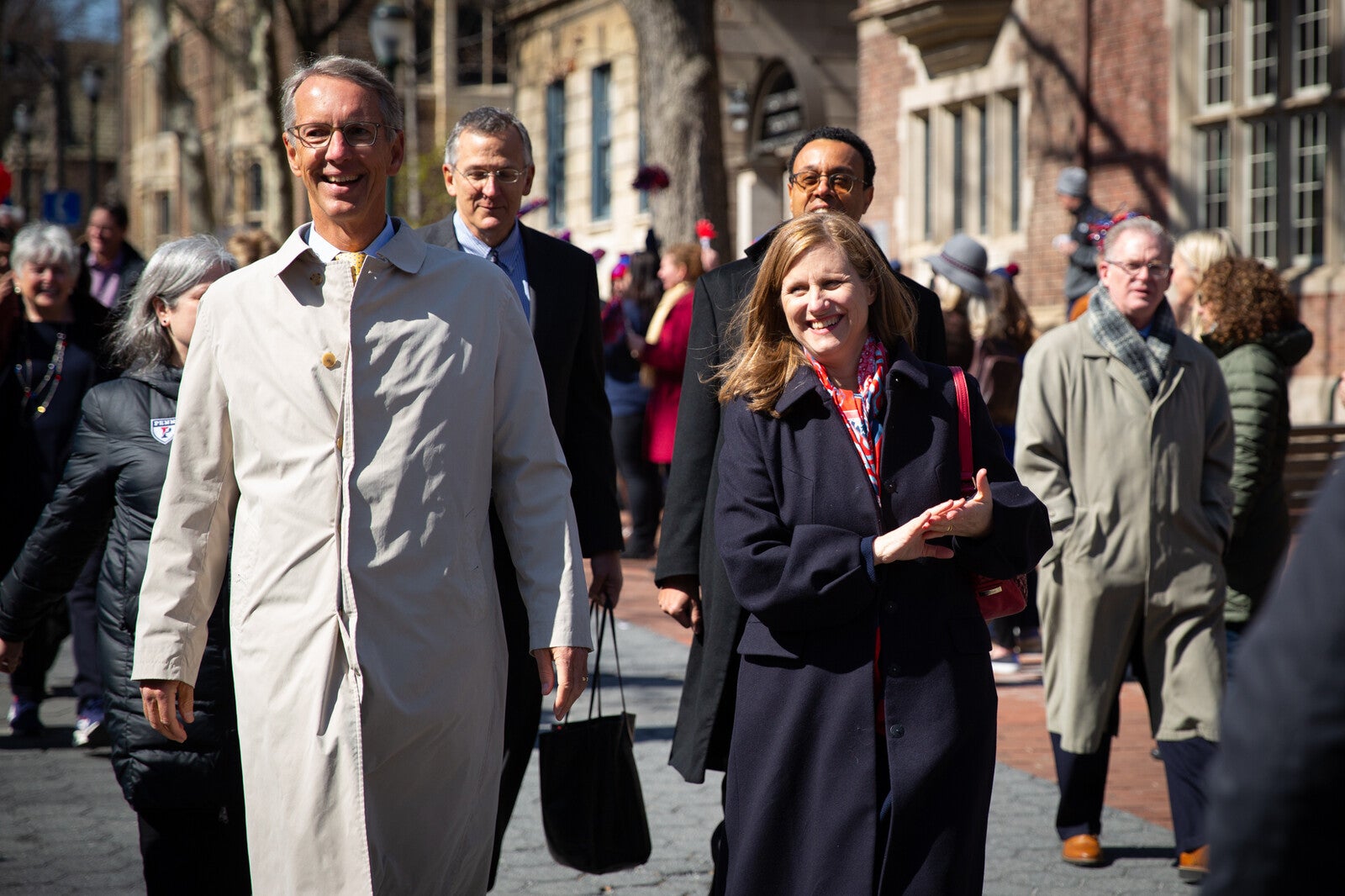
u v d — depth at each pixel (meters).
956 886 2.90
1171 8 15.38
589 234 28.11
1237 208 15.06
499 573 3.79
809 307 3.06
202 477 2.94
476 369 2.90
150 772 3.37
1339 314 13.89
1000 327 7.57
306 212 33.66
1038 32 17.06
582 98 28.33
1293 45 14.52
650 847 3.87
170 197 52.75
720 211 15.39
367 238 2.93
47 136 49.75
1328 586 1.20
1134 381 4.52
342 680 2.75
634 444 11.27
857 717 2.95
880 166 20.17
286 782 2.77
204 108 47.81
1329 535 1.22
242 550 2.84
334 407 2.81
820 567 2.93
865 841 2.90
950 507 2.87
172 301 3.68
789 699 3.02
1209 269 5.17
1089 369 4.58
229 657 3.36
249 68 24.59
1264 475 4.90
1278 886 1.19
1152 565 4.48
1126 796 5.48
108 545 3.53
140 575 3.46
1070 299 10.62
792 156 3.83
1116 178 16.14
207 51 47.06
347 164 2.87
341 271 2.85
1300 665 1.19
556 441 3.04
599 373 4.21
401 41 17.06
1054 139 16.89
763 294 3.16
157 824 3.45
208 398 2.92
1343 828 1.18
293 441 2.80
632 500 11.40
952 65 18.42
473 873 2.94
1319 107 14.23
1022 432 4.64
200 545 2.95
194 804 3.37
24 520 6.08
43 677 6.61
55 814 5.32
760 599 2.99
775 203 22.45
